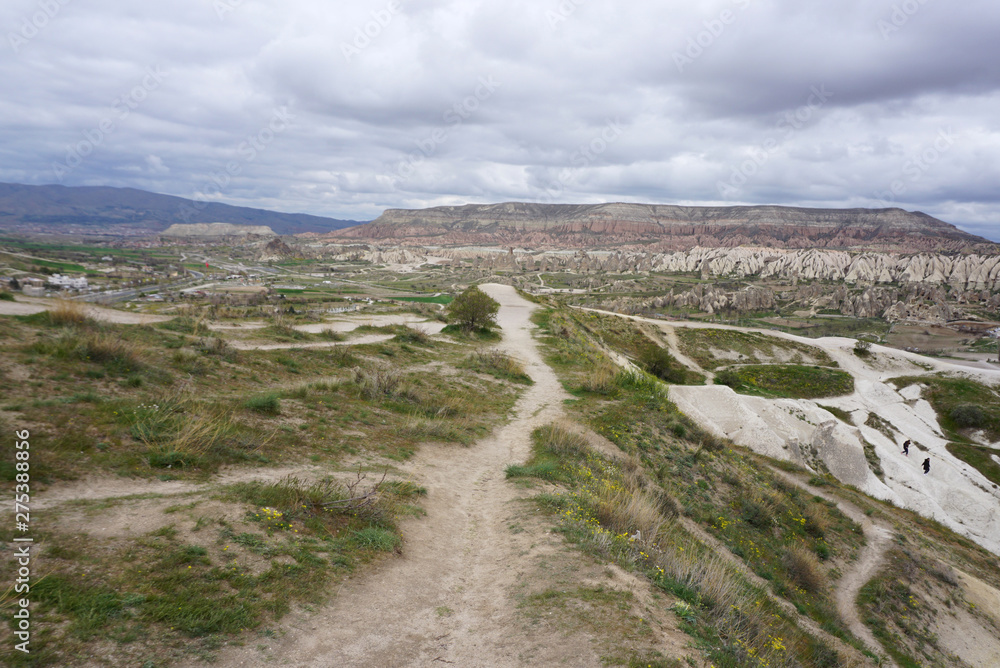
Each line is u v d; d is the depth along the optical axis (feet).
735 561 38.14
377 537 22.82
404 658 15.23
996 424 168.04
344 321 132.46
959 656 43.88
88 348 37.70
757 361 235.40
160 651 12.67
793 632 29.68
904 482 121.90
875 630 42.01
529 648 15.76
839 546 55.62
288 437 33.83
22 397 27.22
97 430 25.23
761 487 60.03
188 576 15.78
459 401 59.36
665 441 59.52
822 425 106.32
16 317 48.08
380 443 39.32
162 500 20.33
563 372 91.40
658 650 15.58
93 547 15.75
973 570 69.41
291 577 17.75
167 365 44.06
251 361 56.90
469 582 21.36
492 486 35.83
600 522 28.63
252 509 21.59
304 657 14.26
